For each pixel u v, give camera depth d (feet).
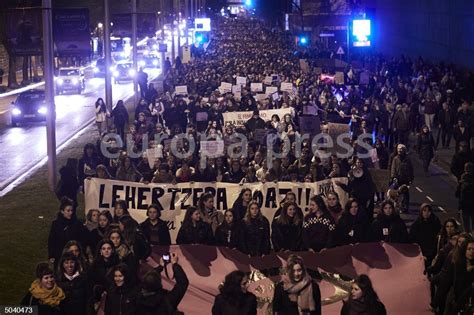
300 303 34.50
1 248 61.05
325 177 62.59
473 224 60.70
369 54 243.60
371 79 141.49
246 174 62.90
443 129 111.75
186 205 54.60
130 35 188.44
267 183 54.90
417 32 225.35
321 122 95.30
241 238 45.68
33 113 151.84
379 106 108.58
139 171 69.05
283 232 46.96
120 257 39.60
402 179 70.64
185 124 106.11
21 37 84.94
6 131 145.28
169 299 35.50
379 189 63.98
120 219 43.78
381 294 43.60
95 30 329.72
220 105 110.32
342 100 120.26
